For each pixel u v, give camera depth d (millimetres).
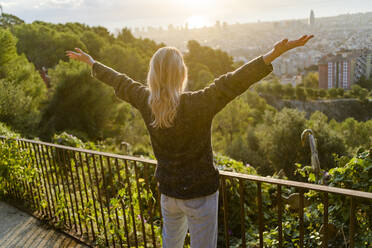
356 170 2484
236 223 3797
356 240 2504
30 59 42188
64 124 19734
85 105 20438
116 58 45438
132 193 2791
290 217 3268
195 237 1479
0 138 4125
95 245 2918
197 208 1429
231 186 3688
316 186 1467
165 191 1475
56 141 6434
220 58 91125
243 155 19562
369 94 106062
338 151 18344
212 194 1456
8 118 14641
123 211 2656
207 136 1384
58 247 2945
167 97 1352
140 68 45375
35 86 20141
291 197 3152
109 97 21672
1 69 18312
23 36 42219
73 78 20016
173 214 1562
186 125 1340
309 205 3014
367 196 1276
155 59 1399
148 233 3266
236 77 1262
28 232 3248
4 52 18688
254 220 4055
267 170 19188
